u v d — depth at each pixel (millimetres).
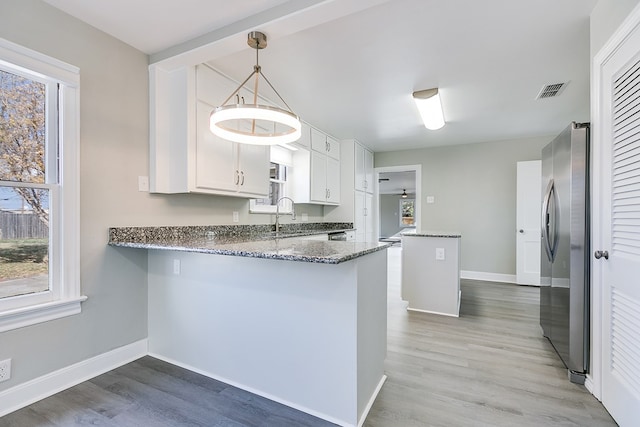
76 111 1951
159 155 2393
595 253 1763
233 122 2756
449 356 2344
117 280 2195
